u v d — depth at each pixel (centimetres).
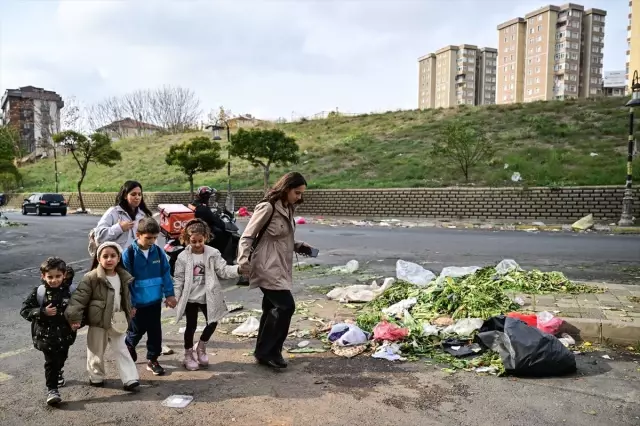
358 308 680
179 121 6912
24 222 2514
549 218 2008
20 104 8419
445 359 479
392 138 3288
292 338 559
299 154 3306
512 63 10894
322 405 384
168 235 780
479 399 391
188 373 455
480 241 1420
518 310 591
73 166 5109
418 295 670
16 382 436
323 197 2567
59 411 377
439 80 13212
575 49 10294
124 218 489
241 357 499
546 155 2405
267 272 468
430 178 2481
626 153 2284
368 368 463
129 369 415
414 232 1730
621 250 1191
